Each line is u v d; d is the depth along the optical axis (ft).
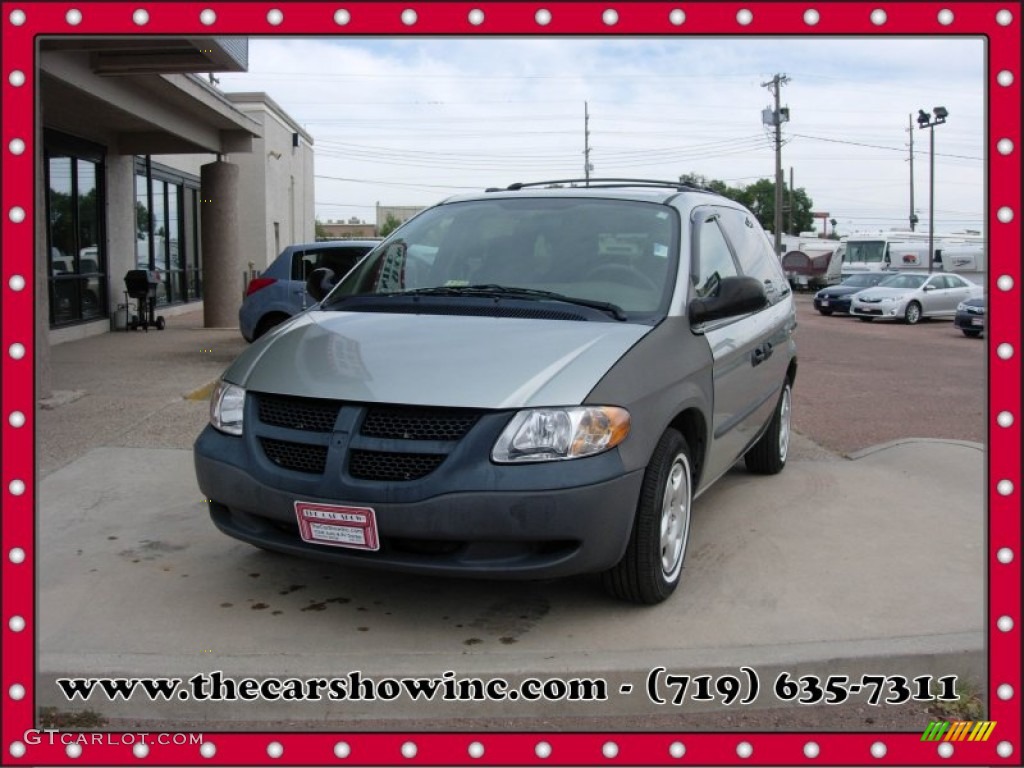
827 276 164.55
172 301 65.46
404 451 11.64
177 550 15.53
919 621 12.95
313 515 11.91
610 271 14.64
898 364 50.37
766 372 18.62
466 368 12.14
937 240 139.85
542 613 13.15
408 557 11.80
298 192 97.45
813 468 21.89
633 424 12.06
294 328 14.33
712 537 16.52
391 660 11.46
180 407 27.27
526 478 11.37
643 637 12.35
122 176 53.52
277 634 12.42
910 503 18.83
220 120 50.65
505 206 16.60
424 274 15.51
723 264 16.88
